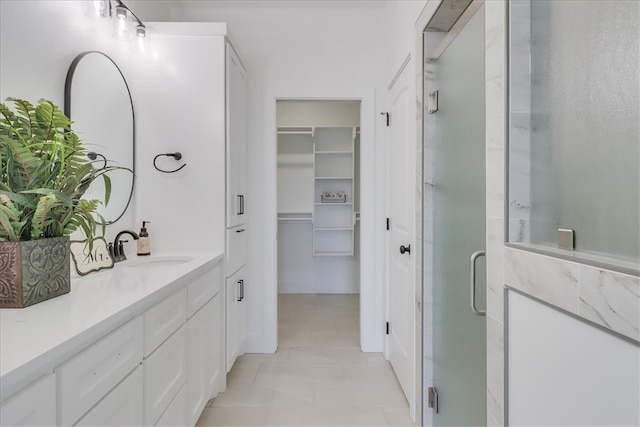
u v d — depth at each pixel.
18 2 1.25
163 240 2.08
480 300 1.22
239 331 2.41
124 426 1.00
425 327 1.71
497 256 0.94
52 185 1.07
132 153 2.02
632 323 0.53
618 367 0.56
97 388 0.88
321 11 2.68
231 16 2.68
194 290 1.59
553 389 0.72
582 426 0.64
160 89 2.06
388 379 2.29
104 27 1.78
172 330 1.34
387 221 2.59
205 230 2.08
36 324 0.83
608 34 0.64
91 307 0.97
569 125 0.74
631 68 0.59
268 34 2.68
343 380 2.28
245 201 2.61
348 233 4.27
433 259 1.70
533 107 0.86
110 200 1.82
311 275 4.34
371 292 2.72
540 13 0.83
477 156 1.24
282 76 2.69
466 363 1.34
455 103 1.44
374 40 2.69
